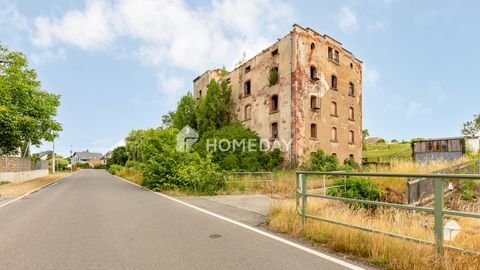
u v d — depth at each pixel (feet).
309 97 87.97
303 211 19.61
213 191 46.11
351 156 101.04
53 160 160.35
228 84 114.11
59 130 85.51
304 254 15.02
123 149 206.59
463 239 14.64
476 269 11.51
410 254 12.87
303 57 87.81
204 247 16.53
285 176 61.11
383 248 13.84
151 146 60.95
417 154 94.07
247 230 20.61
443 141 89.10
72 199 39.65
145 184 61.36
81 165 339.98
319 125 90.02
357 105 107.34
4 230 21.42
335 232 16.67
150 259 14.62
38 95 80.69
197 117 107.34
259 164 85.10
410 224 17.47
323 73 93.50
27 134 74.59
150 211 28.99
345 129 99.81
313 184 48.24
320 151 82.79
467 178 11.10
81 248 16.60
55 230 21.13
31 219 25.50
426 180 36.37
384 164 64.90
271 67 93.91
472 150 85.56
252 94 100.73
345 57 104.17
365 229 15.35
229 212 28.30
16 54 78.64
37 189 56.49
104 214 27.48
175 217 25.75
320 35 94.38
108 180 88.74
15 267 13.73
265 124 94.02
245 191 47.88
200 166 49.16
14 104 73.72
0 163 74.69
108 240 18.24
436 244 12.48
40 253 15.78
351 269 12.87
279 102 89.71
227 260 14.32
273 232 19.98
